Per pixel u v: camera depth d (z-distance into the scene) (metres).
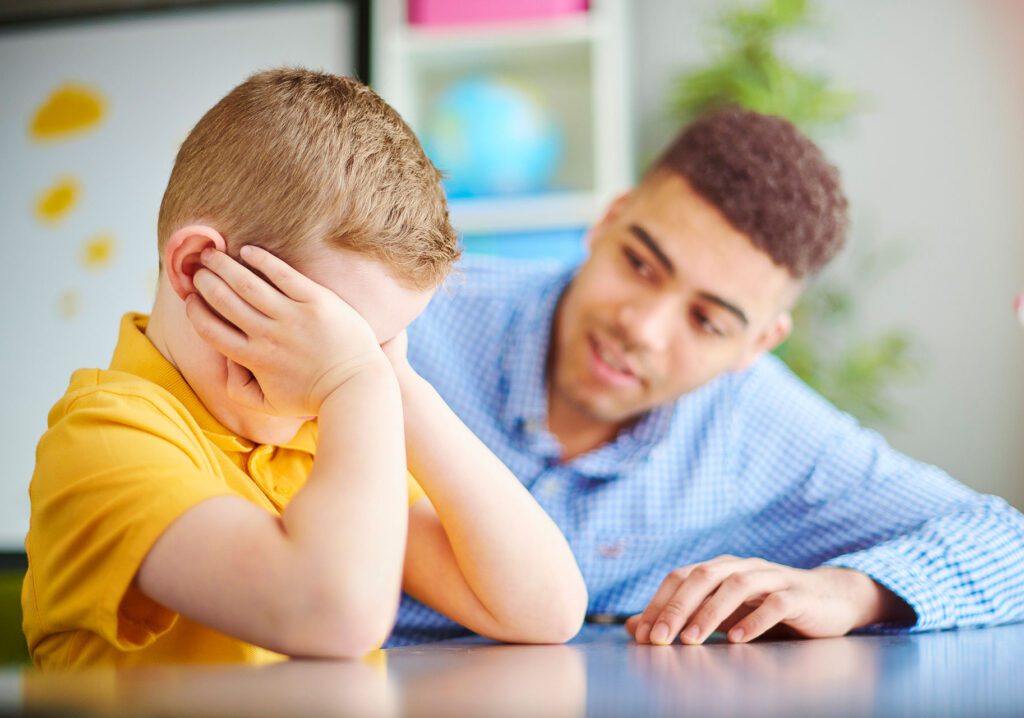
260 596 0.57
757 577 0.82
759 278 1.18
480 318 1.37
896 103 2.38
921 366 2.32
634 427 1.33
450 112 2.27
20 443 2.33
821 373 2.29
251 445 0.78
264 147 0.70
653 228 1.19
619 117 2.09
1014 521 1.07
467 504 0.80
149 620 0.64
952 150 2.35
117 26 2.40
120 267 2.36
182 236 0.69
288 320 0.68
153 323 0.78
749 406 1.36
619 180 2.08
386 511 0.61
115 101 2.39
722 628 0.87
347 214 0.70
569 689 0.41
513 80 2.28
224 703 0.33
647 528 1.31
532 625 0.80
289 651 0.57
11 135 2.41
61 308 2.36
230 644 0.70
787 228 1.16
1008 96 2.34
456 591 0.83
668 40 2.43
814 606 0.82
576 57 2.21
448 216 0.79
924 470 1.30
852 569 0.90
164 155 2.37
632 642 0.82
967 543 0.98
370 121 0.74
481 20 2.13
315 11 2.33
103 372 0.74
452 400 1.33
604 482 1.32
